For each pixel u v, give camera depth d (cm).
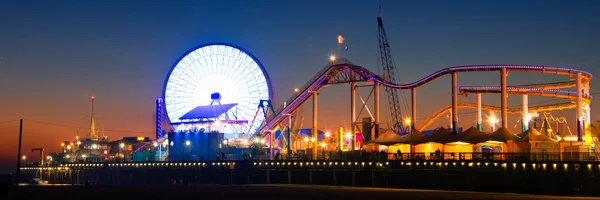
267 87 16200
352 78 13662
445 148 10669
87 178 14675
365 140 13250
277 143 16525
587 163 8012
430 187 9500
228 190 8831
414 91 12794
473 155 9519
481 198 7188
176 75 17138
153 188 9638
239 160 11838
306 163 10881
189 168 12412
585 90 12319
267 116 15725
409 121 12706
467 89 13375
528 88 12850
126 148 19838
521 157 9106
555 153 8831
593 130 12050
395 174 9762
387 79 14162
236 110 16338
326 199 7044
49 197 7675
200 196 7619
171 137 14525
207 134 14350
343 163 10394
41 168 17438
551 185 8362
